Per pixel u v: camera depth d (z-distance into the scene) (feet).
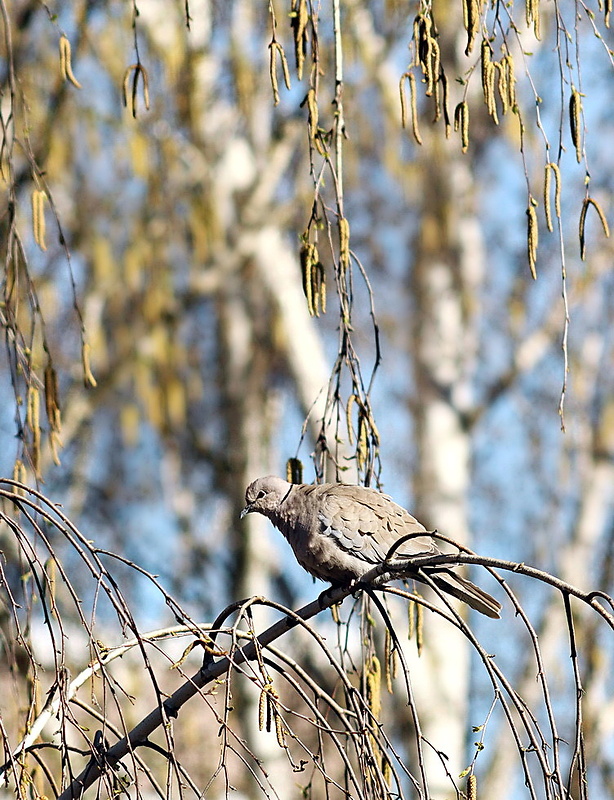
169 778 17.26
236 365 53.93
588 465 56.54
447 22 48.67
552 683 53.88
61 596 42.91
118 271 48.73
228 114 50.42
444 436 52.31
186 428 56.85
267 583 54.75
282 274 51.52
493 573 18.03
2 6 22.94
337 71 20.97
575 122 19.72
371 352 53.47
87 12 41.37
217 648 18.52
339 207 21.13
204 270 51.83
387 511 28.25
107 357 51.16
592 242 54.29
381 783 18.07
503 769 52.85
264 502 29.55
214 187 49.98
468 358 53.57
